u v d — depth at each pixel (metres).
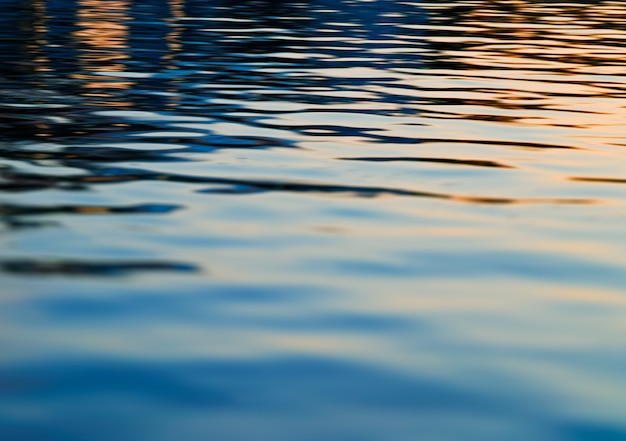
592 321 4.46
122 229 5.95
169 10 25.31
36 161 7.99
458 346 4.12
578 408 3.53
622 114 10.89
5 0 27.69
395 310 4.57
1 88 12.15
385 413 3.47
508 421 3.43
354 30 20.66
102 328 4.26
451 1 29.98
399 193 7.05
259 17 23.47
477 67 15.07
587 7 29.16
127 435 3.27
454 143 9.05
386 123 10.10
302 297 4.74
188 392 3.61
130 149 8.55
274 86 12.68
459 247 5.68
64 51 16.28
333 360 3.95
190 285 4.88
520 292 4.88
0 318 4.36
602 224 6.24
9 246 5.53
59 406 3.47
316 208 6.56
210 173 7.62
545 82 13.48
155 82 12.89
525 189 7.24
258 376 3.77
